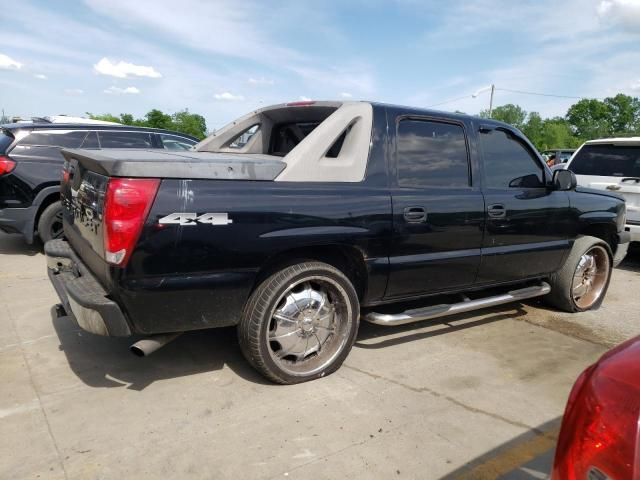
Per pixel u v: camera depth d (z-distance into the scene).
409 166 3.76
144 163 2.73
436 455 2.70
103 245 2.79
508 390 3.47
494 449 2.78
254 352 3.20
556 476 1.57
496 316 5.00
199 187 2.88
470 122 4.16
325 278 3.36
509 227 4.29
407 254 3.71
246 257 3.02
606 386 1.54
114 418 2.93
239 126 4.79
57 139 6.62
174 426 2.87
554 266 4.86
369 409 3.13
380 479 2.49
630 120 96.00
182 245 2.82
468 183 4.09
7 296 4.97
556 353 4.14
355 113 3.56
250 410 3.06
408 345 4.16
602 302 5.64
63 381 3.33
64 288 3.14
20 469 2.47
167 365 3.61
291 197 3.16
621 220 5.45
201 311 3.00
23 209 6.36
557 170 4.58
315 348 3.48
